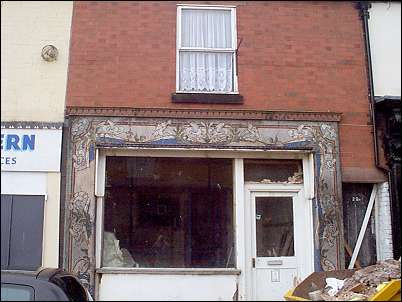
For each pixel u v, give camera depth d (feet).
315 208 31.12
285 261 31.19
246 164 31.89
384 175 32.14
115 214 30.60
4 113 30.48
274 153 31.73
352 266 31.68
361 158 32.04
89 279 29.35
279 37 32.86
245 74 32.19
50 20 31.89
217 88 32.42
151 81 31.58
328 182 31.32
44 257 29.58
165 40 32.22
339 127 32.14
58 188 30.19
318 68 32.76
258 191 31.76
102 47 31.78
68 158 30.25
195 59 32.63
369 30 33.81
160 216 30.86
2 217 29.73
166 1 32.73
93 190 30.04
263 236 31.35
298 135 31.55
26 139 30.35
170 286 29.94
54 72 31.27
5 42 31.30
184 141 30.81
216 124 31.14
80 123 30.55
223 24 33.17
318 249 30.73
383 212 31.99
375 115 32.53
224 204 31.27
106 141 30.45
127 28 32.14
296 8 33.35
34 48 31.42
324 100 32.40
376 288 21.12
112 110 30.68
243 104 31.71
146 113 30.83
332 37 33.24
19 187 30.04
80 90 31.14
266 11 33.14
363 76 33.04
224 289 30.14
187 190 31.19
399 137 32.24
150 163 31.24
